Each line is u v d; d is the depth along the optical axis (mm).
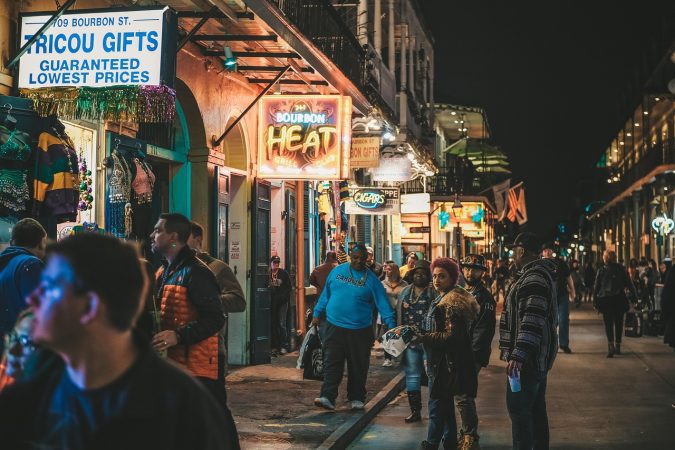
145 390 2182
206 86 12805
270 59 13031
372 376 13617
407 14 30219
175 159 12594
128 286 2180
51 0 8672
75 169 8219
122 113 7957
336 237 22234
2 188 7531
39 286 2164
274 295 16062
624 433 9281
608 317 17172
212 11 10391
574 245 109500
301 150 13938
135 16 7805
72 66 7879
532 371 6289
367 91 17172
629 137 61000
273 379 12719
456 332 7488
